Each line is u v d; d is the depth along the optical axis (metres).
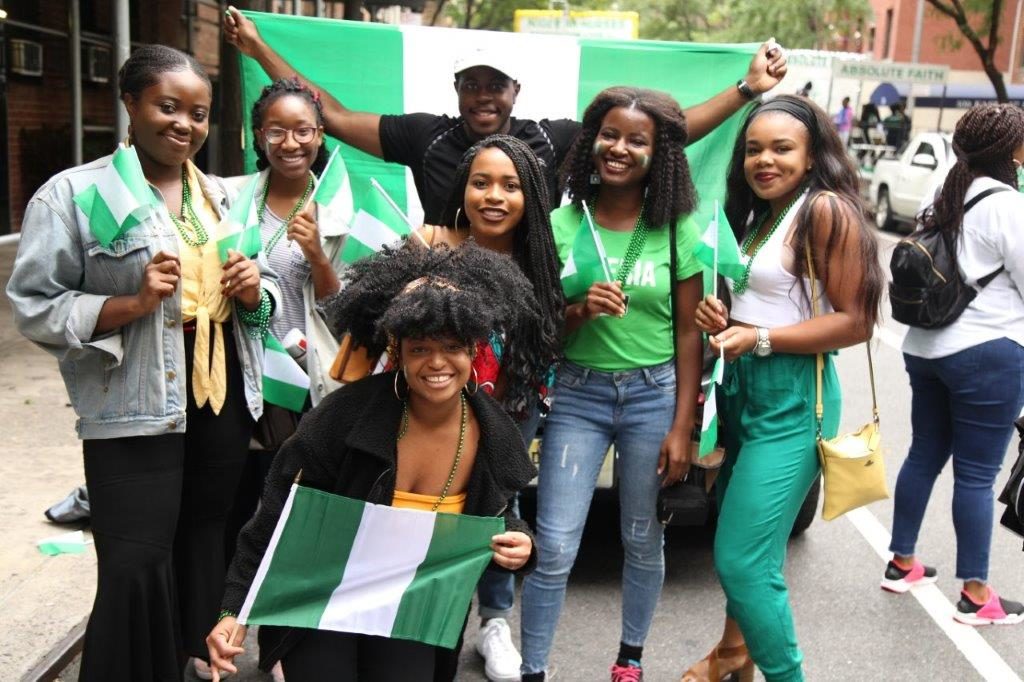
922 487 4.75
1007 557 5.27
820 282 3.33
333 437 2.58
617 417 3.55
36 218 3.02
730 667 3.76
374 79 5.50
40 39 12.24
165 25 15.58
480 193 3.25
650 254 3.46
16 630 3.87
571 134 4.45
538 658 3.54
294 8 16.64
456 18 32.00
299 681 2.58
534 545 2.67
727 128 5.10
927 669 4.09
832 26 29.05
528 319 3.20
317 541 2.51
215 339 3.26
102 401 3.08
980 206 4.24
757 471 3.35
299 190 3.87
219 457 3.36
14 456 5.84
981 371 4.32
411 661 2.64
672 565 5.04
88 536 4.75
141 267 3.05
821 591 4.82
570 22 13.62
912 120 28.75
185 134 3.13
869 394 8.79
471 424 2.64
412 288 2.52
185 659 3.53
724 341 3.24
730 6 29.48
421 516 2.54
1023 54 35.41
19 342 8.65
